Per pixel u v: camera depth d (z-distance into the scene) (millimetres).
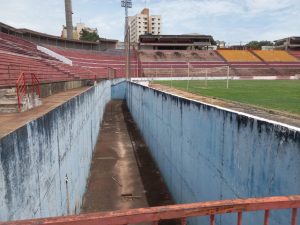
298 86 27453
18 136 4168
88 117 13641
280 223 3824
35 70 20250
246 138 4715
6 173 3680
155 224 1885
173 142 9836
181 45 81000
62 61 39875
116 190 11016
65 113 7820
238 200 1979
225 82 38844
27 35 49250
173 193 10023
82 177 10742
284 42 91438
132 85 27828
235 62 68062
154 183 11547
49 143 6023
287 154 3676
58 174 6816
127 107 34188
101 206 9812
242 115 4852
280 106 11062
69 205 8039
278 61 69188
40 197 5262
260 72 62031
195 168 7461
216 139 5980
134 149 16438
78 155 9898
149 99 15719
